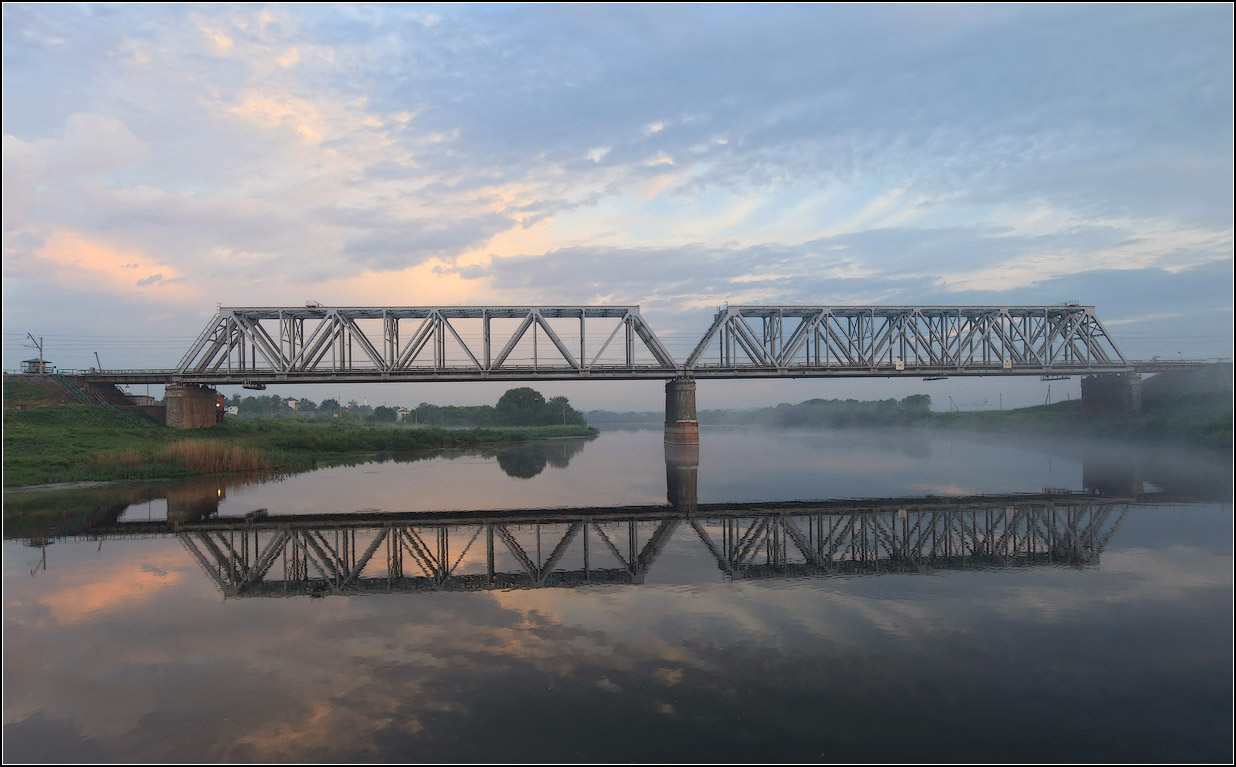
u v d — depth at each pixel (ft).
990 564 64.28
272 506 107.96
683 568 63.93
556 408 568.82
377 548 74.64
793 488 131.03
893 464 181.68
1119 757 28.99
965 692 35.32
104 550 73.41
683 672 38.01
